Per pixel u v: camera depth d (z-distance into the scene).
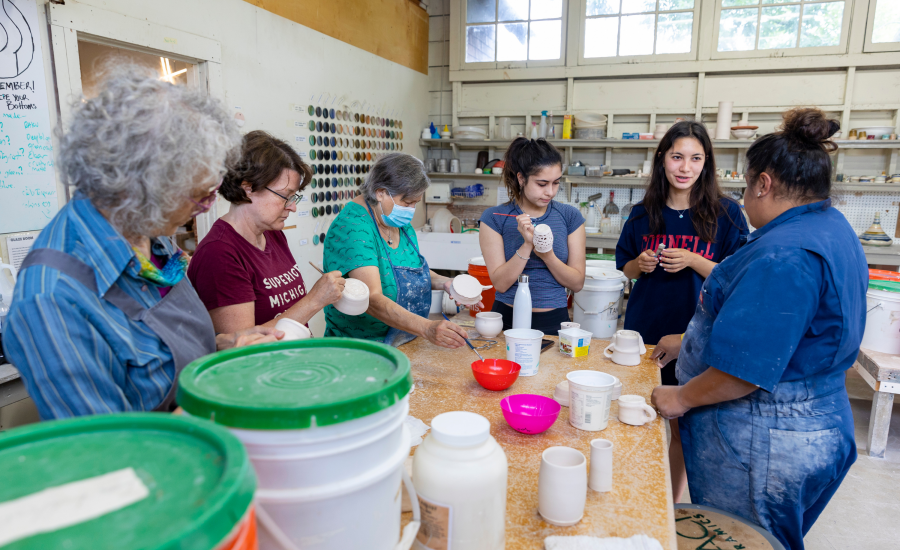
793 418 1.27
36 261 0.80
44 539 0.37
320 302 1.41
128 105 0.77
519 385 1.50
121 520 0.39
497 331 1.89
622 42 4.45
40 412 0.79
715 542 1.20
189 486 0.43
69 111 0.87
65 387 0.77
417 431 1.15
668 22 4.30
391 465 0.62
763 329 1.14
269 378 0.66
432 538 0.73
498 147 4.94
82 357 0.78
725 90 4.32
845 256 1.21
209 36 2.59
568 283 2.10
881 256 3.90
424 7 4.89
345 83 3.76
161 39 2.32
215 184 0.89
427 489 0.72
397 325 1.62
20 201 1.93
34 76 1.91
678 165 2.05
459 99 4.94
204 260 1.38
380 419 0.60
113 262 0.84
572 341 1.74
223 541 0.40
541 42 4.64
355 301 1.47
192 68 2.62
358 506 0.59
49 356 0.76
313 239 3.54
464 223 5.21
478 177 5.06
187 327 1.02
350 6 3.75
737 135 4.14
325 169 3.60
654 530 0.88
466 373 1.57
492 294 2.64
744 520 1.28
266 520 0.55
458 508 0.71
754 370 1.14
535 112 4.77
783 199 1.30
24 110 1.90
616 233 4.63
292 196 1.53
